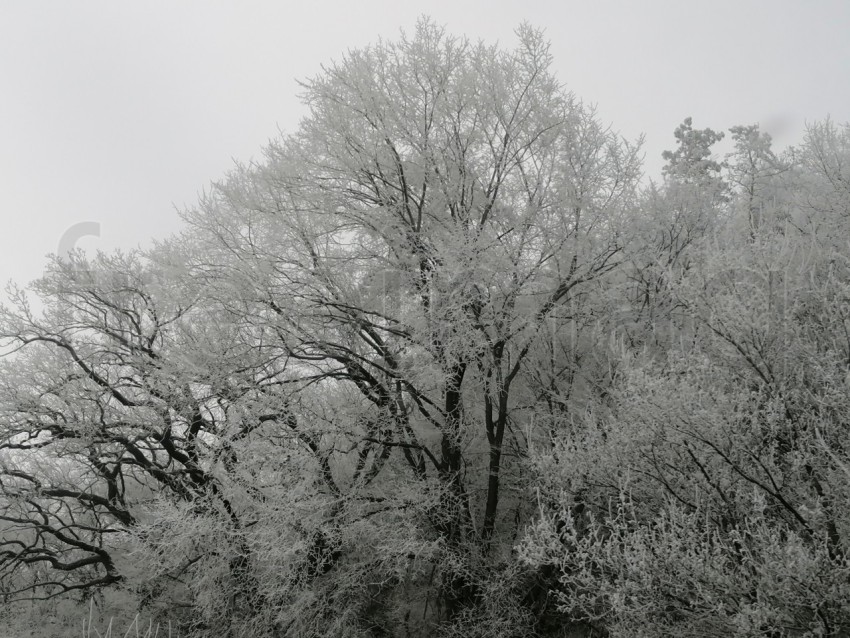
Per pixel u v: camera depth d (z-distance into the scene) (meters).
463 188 8.99
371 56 9.16
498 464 9.12
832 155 8.62
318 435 8.84
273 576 8.21
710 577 4.47
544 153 9.14
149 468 10.23
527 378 9.60
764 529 4.49
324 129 9.20
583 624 7.94
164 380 8.94
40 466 11.09
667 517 5.38
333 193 9.13
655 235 9.31
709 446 5.26
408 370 8.61
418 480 9.07
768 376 5.32
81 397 10.00
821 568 4.17
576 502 7.24
